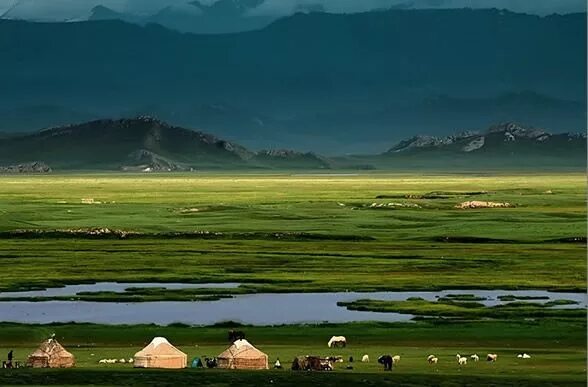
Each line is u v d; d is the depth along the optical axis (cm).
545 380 16788
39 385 16350
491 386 16412
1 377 16900
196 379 16888
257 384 16550
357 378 16912
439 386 16438
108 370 17600
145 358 18188
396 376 17088
